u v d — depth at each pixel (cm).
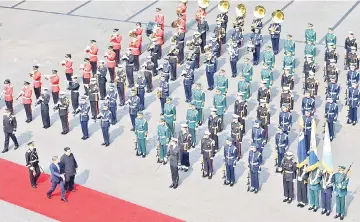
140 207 2500
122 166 2741
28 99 3045
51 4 4322
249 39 3556
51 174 2527
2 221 2461
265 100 2831
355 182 2575
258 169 2498
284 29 3784
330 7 4022
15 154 2848
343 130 2898
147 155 2800
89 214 2473
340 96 3131
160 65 3350
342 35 3669
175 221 2419
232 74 3334
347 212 2427
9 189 2630
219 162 2728
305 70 3142
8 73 3506
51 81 3139
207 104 3128
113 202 2533
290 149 2772
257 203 2494
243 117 2834
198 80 3334
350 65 3103
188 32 3806
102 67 3206
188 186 2603
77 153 2836
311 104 2820
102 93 3234
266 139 2803
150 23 3703
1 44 3828
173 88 3281
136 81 3212
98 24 4003
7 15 4194
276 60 3478
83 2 4322
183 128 2639
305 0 4134
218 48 3478
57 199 2561
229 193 2555
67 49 3725
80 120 2902
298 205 2464
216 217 2434
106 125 2819
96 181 2656
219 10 3938
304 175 2414
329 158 2364
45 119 3012
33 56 3669
